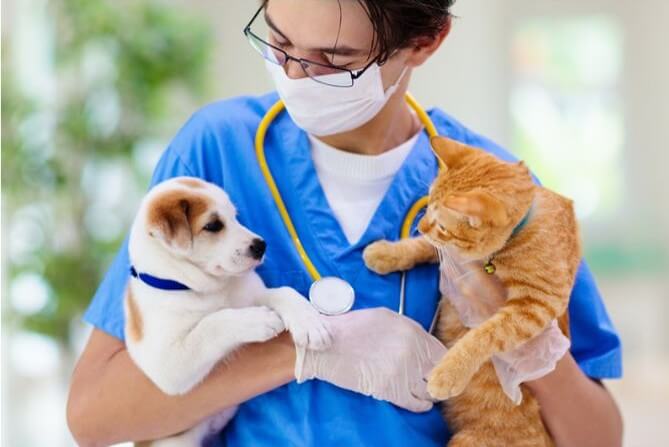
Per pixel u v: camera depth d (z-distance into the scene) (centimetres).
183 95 360
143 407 119
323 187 133
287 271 130
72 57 319
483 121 462
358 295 127
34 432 320
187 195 126
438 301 129
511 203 114
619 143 473
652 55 466
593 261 476
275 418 123
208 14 459
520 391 118
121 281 132
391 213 132
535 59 470
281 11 117
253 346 120
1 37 307
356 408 122
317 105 124
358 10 115
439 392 110
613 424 130
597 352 137
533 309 113
